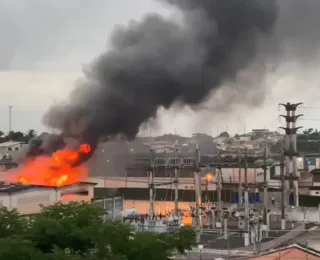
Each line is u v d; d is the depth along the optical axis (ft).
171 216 194.39
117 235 65.67
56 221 65.36
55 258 57.36
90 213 70.03
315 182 286.66
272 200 248.32
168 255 69.97
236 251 137.90
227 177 275.18
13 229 65.87
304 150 419.74
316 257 104.94
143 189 264.72
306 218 219.20
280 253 106.22
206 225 197.47
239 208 212.43
